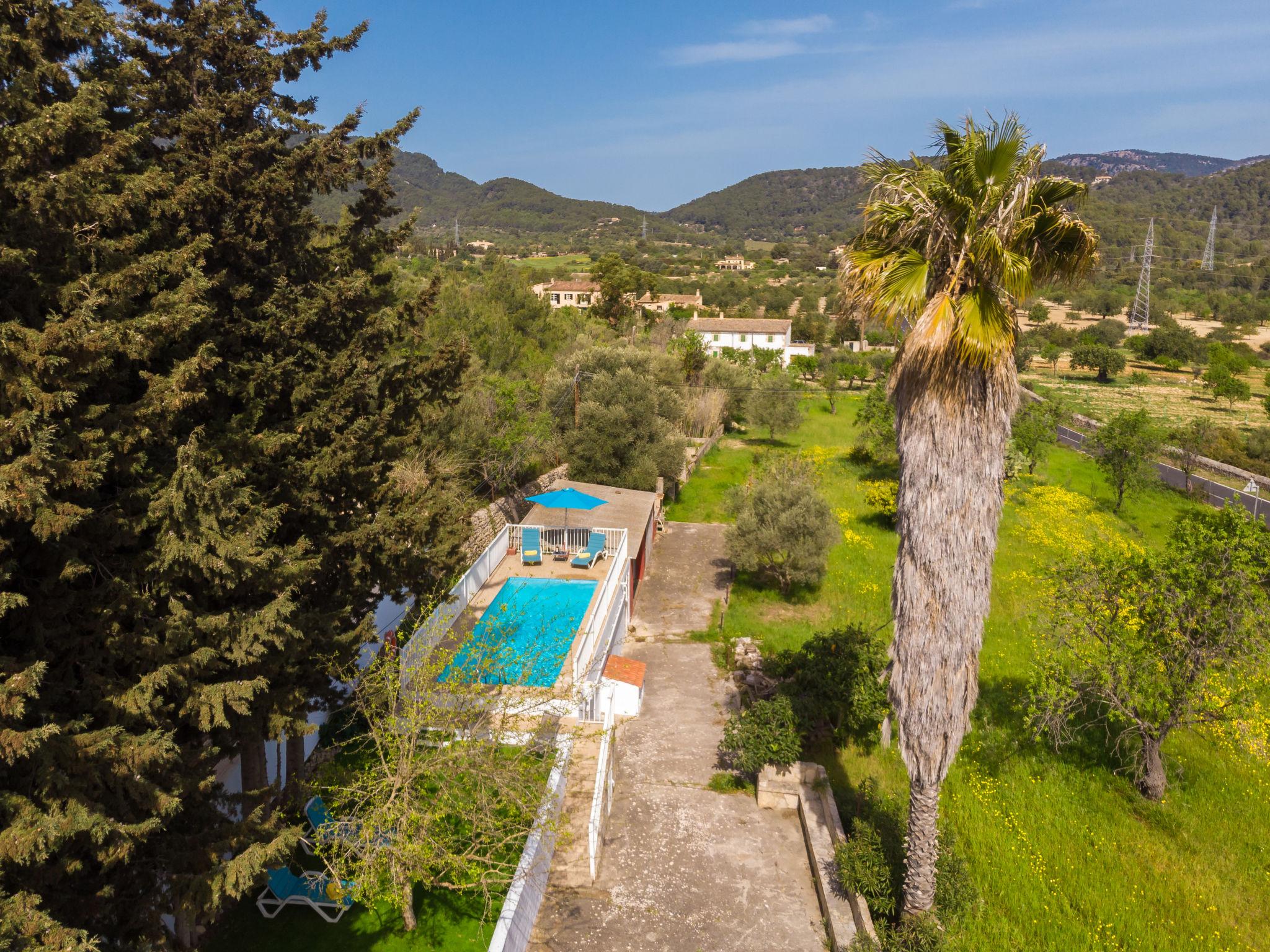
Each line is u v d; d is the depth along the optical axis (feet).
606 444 108.17
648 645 70.13
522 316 162.91
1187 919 37.55
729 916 36.81
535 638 47.93
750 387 173.88
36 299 24.82
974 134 30.19
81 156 27.02
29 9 25.90
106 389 27.89
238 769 39.50
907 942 33.40
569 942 34.76
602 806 42.16
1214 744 54.49
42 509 21.71
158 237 31.17
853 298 33.06
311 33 38.06
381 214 41.68
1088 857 42.19
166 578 26.81
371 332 38.24
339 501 39.29
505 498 88.17
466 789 35.32
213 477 30.17
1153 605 48.42
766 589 83.25
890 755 51.55
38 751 21.58
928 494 31.04
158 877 28.12
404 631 52.70
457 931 33.65
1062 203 30.53
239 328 34.37
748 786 47.83
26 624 25.39
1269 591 47.16
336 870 30.96
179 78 34.35
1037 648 59.88
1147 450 116.47
